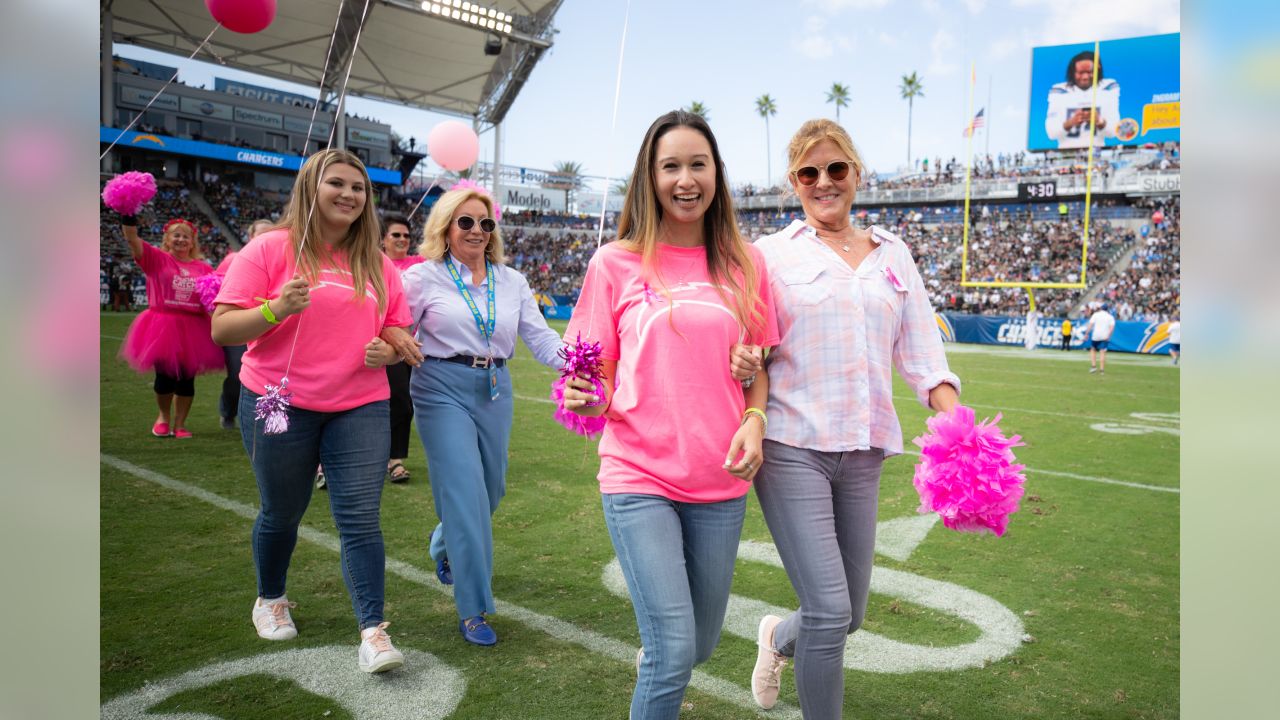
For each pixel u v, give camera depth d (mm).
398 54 26531
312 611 3252
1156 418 9344
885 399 2271
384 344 2789
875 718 2510
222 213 33406
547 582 3672
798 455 2199
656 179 2109
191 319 6559
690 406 2016
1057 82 34062
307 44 25781
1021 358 18953
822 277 2254
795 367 2234
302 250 2734
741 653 2994
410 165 41031
